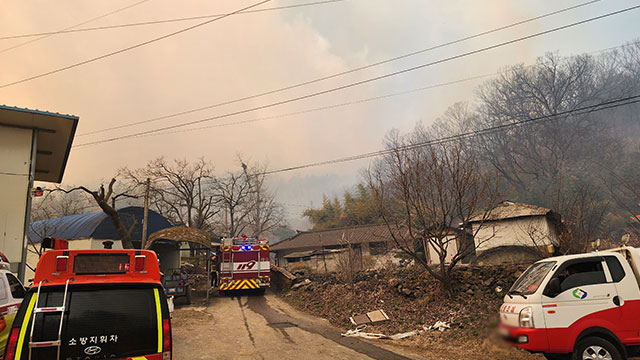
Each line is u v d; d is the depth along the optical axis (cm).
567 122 6294
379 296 1582
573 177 4959
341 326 1356
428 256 2858
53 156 1750
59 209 4147
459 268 1617
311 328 1328
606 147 5781
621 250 768
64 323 440
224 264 2162
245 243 2236
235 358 945
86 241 2434
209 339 1148
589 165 5647
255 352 1005
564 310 709
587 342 685
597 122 6272
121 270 499
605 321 693
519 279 853
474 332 1055
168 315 491
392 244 2462
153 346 468
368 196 5359
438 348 1014
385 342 1111
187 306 1825
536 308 718
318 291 1930
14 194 1358
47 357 421
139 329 468
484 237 2338
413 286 1517
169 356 474
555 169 5650
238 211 4734
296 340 1145
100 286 475
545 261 813
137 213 2783
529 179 6031
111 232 2541
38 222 2869
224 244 2202
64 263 473
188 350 1016
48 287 453
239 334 1226
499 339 787
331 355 973
